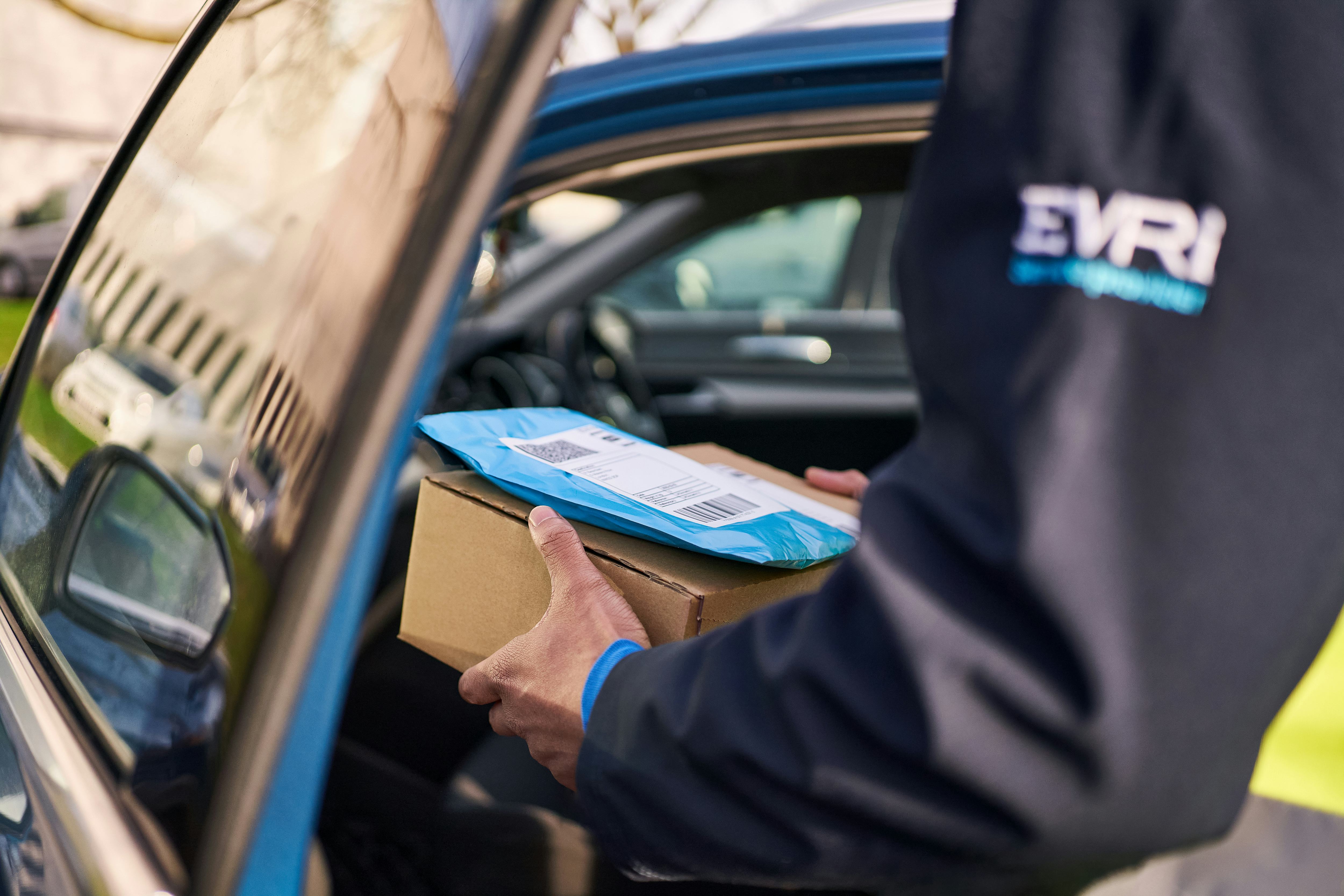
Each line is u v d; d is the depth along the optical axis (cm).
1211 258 44
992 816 46
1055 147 46
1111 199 45
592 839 111
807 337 335
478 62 57
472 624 86
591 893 111
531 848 113
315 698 57
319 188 74
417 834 150
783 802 50
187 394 78
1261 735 48
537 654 73
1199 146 45
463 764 129
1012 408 44
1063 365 44
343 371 58
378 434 55
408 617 91
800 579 81
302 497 58
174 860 58
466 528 86
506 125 55
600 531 82
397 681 159
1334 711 62
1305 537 45
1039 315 45
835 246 334
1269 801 62
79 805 68
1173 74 45
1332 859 60
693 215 204
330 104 78
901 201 329
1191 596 43
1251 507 44
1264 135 45
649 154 150
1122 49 46
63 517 89
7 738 79
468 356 194
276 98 86
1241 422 44
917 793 47
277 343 70
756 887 107
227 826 56
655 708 57
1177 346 44
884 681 46
